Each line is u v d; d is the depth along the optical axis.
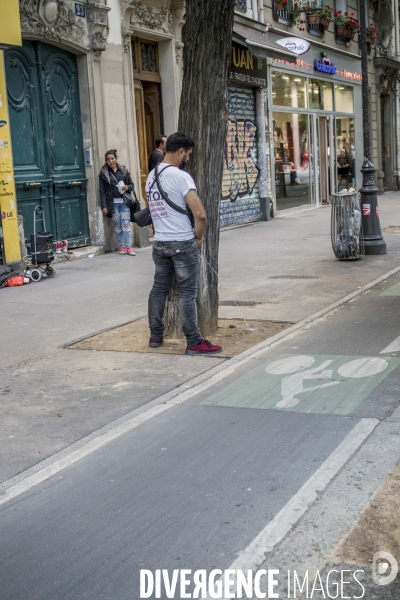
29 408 5.51
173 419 5.12
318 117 24.11
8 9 11.16
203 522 3.63
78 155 13.74
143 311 8.73
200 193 7.14
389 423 4.83
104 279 11.06
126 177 13.64
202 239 7.27
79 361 6.73
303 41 20.00
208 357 6.68
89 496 3.99
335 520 3.58
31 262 11.48
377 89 29.75
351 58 26.81
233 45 17.77
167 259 6.79
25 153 12.51
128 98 14.57
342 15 25.30
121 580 3.17
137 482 4.13
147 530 3.58
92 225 14.00
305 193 23.08
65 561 3.34
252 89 19.84
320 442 4.56
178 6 15.79
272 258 12.70
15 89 12.25
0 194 11.27
